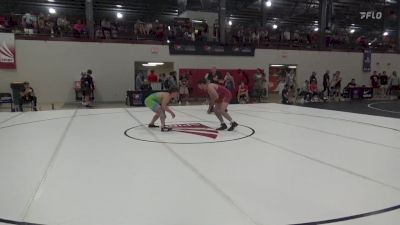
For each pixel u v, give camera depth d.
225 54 19.22
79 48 16.58
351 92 19.39
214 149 5.59
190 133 7.09
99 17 27.34
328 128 7.89
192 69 18.61
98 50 16.91
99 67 17.03
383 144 6.05
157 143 6.07
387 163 4.73
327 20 23.66
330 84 20.12
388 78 22.33
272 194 3.49
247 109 12.23
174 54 18.23
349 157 5.08
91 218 2.91
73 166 4.55
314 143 6.12
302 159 4.95
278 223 2.81
